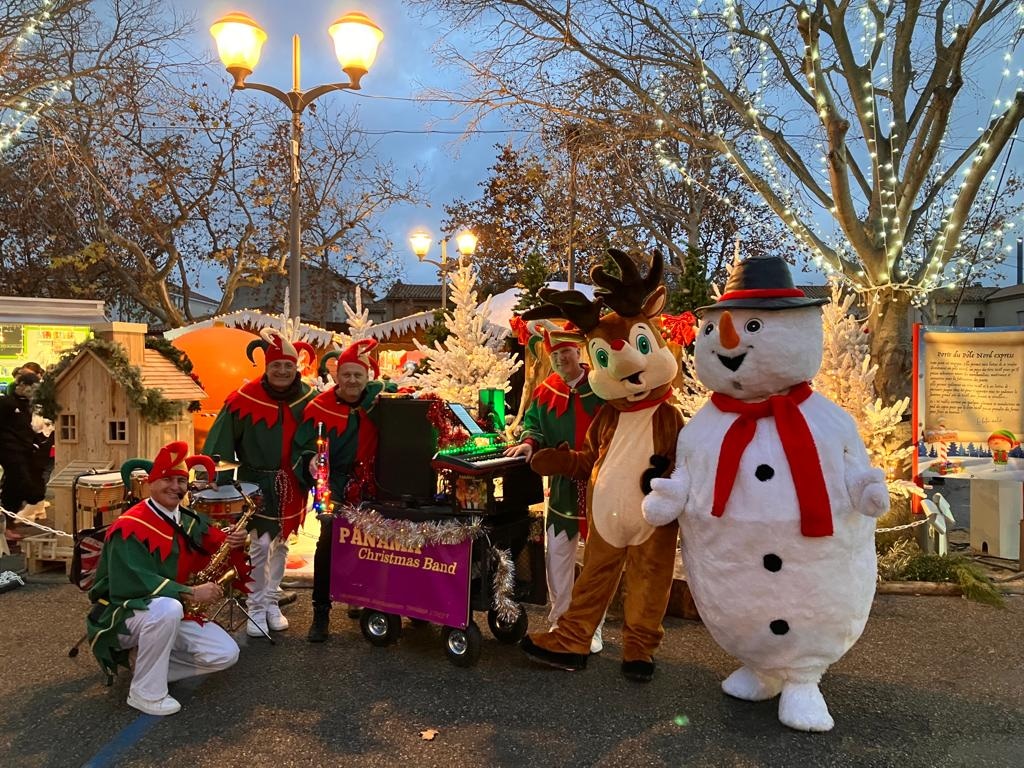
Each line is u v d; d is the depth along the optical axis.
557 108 9.46
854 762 3.11
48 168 12.33
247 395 4.62
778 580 3.26
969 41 6.74
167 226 19.06
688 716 3.50
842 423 3.36
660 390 3.77
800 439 3.27
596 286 3.87
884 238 7.29
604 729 3.39
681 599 4.82
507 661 4.18
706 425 3.52
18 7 10.66
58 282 20.98
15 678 3.94
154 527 3.66
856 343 6.15
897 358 7.35
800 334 3.38
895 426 5.99
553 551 4.23
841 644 3.35
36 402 6.13
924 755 3.17
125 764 3.12
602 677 3.94
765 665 3.41
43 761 3.14
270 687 3.84
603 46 9.41
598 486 3.85
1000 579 5.69
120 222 19.64
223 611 4.76
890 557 5.61
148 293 20.27
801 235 8.02
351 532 4.39
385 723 3.45
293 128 9.17
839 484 3.25
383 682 3.89
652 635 3.86
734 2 8.43
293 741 3.30
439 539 4.02
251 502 4.28
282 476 4.62
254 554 4.54
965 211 7.11
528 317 3.93
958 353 6.04
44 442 7.50
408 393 5.02
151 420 5.90
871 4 7.75
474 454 4.18
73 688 3.82
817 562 3.23
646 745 3.25
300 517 4.71
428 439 4.21
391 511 4.27
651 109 9.66
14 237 20.09
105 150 16.02
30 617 4.86
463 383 8.29
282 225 20.89
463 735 3.34
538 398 4.33
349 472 4.57
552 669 4.03
